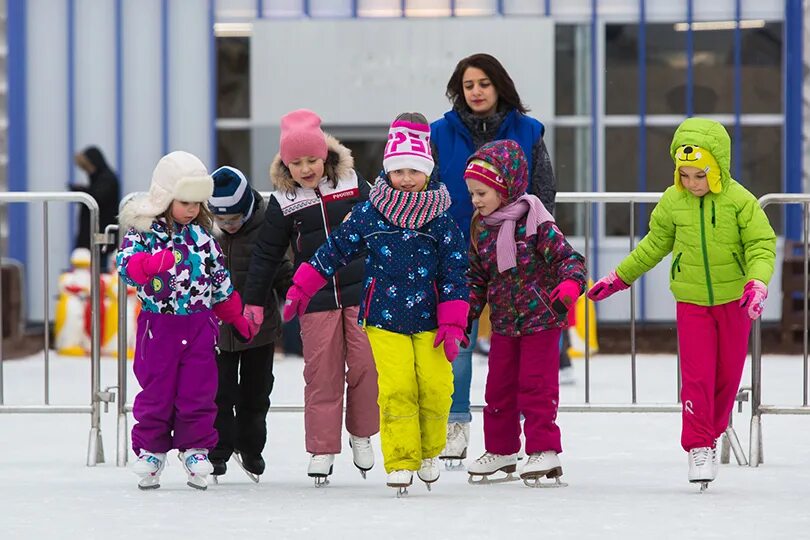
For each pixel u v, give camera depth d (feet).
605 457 64.69
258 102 126.11
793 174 124.98
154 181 52.95
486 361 112.37
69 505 50.42
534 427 54.19
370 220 51.70
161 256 51.83
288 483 57.06
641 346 122.52
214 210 55.98
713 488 54.34
